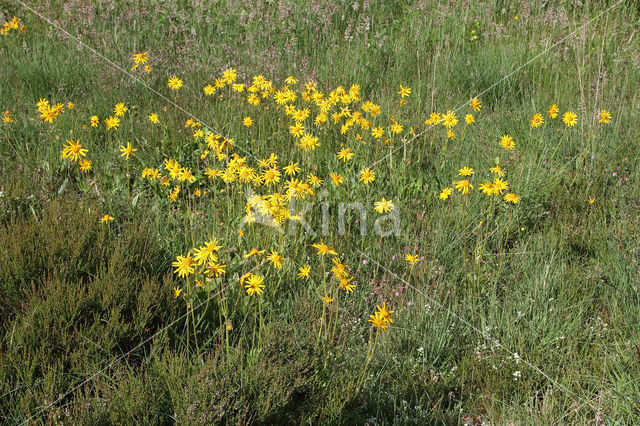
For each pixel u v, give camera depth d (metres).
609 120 5.21
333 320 3.25
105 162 4.68
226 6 8.20
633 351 3.02
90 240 3.39
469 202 4.40
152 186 4.38
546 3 8.91
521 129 5.52
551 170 4.79
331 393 2.50
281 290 3.47
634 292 3.52
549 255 3.96
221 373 2.42
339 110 5.66
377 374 2.95
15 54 6.77
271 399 2.35
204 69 6.67
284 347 2.63
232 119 5.42
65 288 2.88
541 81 6.86
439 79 6.75
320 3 8.35
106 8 7.91
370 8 8.82
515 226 4.22
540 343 3.19
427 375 3.04
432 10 8.64
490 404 2.88
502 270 3.85
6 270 2.93
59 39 7.28
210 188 4.57
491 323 3.33
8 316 2.91
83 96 5.95
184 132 5.06
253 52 7.18
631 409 2.73
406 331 3.25
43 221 3.37
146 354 2.90
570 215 4.34
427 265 3.80
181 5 8.25
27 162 4.56
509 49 7.39
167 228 4.00
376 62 7.18
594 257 4.04
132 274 3.20
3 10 8.05
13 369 2.56
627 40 7.77
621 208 4.36
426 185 4.70
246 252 3.51
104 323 2.95
